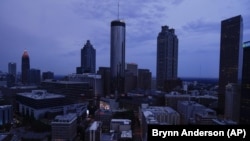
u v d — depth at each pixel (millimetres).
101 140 189250
